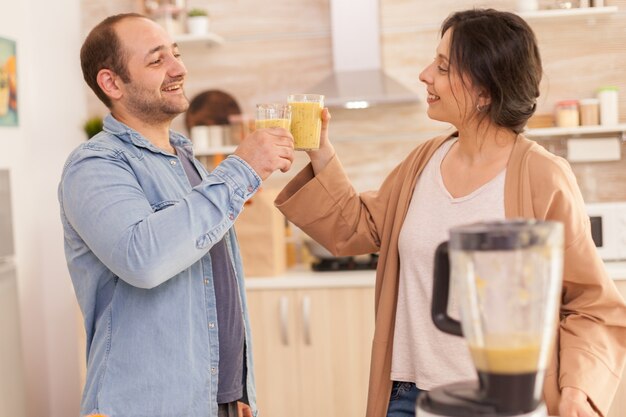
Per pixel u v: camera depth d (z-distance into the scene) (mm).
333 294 3164
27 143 3666
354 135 3816
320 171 1832
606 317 1440
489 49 1511
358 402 3166
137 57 1702
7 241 3244
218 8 3877
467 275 884
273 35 3854
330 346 3176
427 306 1603
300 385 3203
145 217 1515
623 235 3209
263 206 3254
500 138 1601
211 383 1664
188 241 1477
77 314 3451
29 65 3730
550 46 3666
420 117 3768
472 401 923
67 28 3818
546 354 911
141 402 1581
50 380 3777
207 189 1522
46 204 3746
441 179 1660
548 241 868
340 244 1887
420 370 1597
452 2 3703
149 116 1751
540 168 1502
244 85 3881
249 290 3213
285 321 3186
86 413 1623
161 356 1593
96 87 1768
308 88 3838
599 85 3646
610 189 3678
